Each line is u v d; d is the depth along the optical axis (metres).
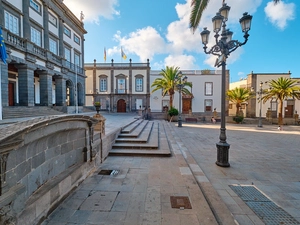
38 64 16.08
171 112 22.98
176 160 5.91
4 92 12.23
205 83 31.09
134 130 9.55
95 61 31.27
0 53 8.32
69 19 22.11
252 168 5.38
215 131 14.16
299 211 3.12
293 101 27.69
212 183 4.30
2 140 1.82
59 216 2.83
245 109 29.56
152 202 3.29
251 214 3.03
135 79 31.33
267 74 28.02
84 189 3.81
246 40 4.88
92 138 4.78
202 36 5.82
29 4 15.19
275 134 13.20
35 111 13.42
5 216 1.93
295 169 5.33
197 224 2.67
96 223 2.68
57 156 3.34
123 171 4.90
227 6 5.36
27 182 2.45
